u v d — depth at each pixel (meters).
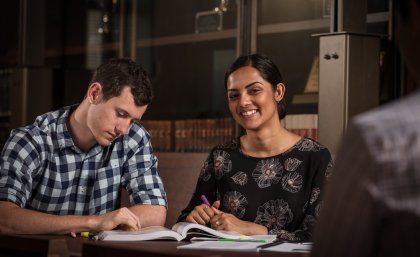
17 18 5.41
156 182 2.73
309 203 2.70
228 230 2.54
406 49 0.83
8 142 2.58
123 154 2.70
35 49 5.18
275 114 2.84
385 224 0.76
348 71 3.30
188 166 3.61
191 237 2.29
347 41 3.29
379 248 0.78
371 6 3.68
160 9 4.79
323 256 0.82
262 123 2.80
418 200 0.73
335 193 0.80
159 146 4.70
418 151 0.74
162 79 4.78
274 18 4.09
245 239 2.15
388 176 0.75
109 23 5.07
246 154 2.87
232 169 2.87
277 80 2.86
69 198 2.64
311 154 2.77
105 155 2.67
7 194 2.47
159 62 4.80
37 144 2.57
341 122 3.30
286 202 2.74
